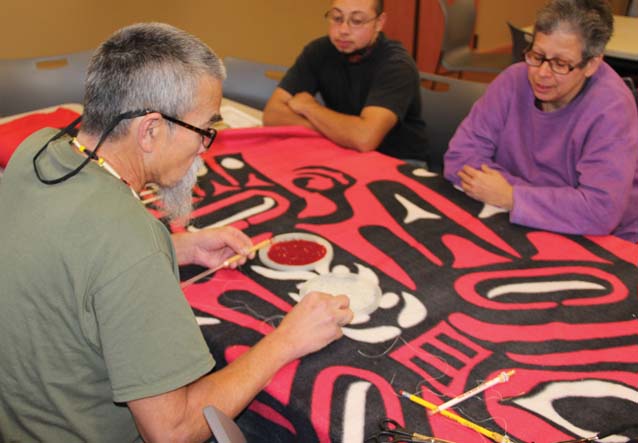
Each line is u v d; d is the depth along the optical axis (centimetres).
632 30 343
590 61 162
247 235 150
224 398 96
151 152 98
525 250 146
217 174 183
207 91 98
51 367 94
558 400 100
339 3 227
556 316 121
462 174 173
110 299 86
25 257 91
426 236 150
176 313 90
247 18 438
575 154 174
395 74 230
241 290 128
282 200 168
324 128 215
